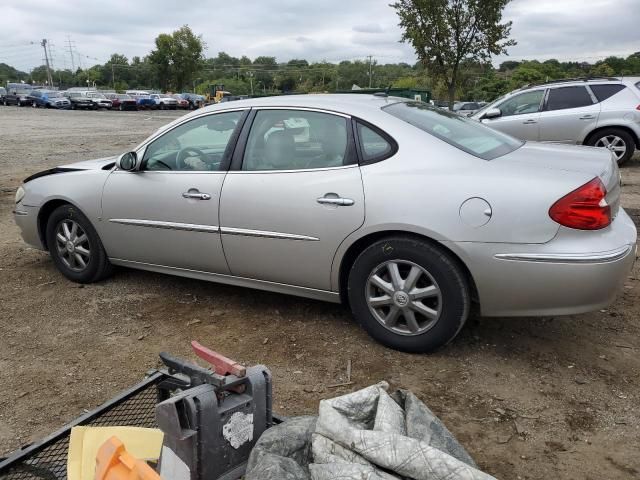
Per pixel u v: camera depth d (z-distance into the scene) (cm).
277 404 316
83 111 4525
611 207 332
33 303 459
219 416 206
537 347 373
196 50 7881
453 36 1684
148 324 419
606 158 362
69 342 393
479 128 416
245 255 402
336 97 404
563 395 319
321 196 364
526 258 318
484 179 329
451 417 302
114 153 1496
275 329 405
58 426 301
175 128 435
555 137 1073
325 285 381
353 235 357
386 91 505
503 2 1638
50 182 495
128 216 451
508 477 259
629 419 297
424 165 346
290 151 386
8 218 753
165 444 204
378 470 194
